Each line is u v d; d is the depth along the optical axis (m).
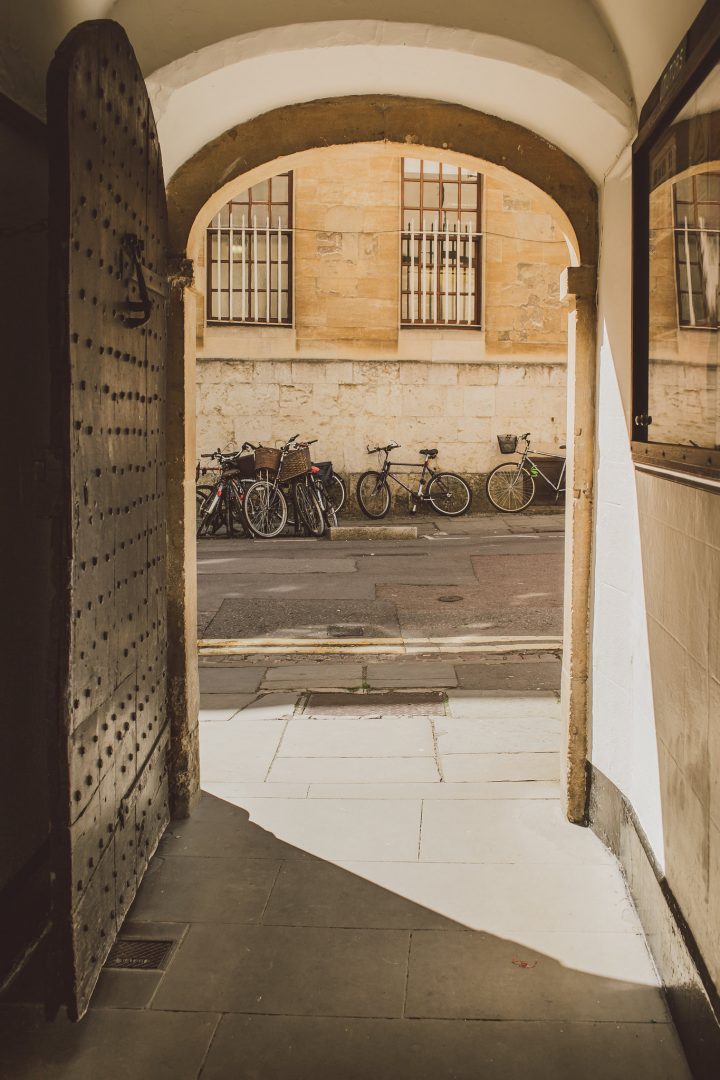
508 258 16.56
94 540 3.03
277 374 16.38
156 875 4.00
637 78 3.65
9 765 3.25
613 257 4.12
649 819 3.57
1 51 2.98
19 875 3.35
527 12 3.76
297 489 14.66
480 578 10.81
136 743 3.72
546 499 16.78
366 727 5.90
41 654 3.52
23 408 3.32
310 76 4.16
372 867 4.07
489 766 5.21
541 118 4.20
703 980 2.71
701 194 2.83
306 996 3.20
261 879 3.98
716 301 2.64
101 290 3.08
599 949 3.47
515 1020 3.07
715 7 2.53
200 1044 2.96
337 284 16.34
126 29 3.78
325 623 8.87
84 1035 3.00
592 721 4.41
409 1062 2.88
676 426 3.19
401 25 3.75
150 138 3.75
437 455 16.75
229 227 16.22
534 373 16.78
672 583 3.23
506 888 3.89
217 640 8.34
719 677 2.60
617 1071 2.83
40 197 3.45
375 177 16.17
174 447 4.46
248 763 5.30
